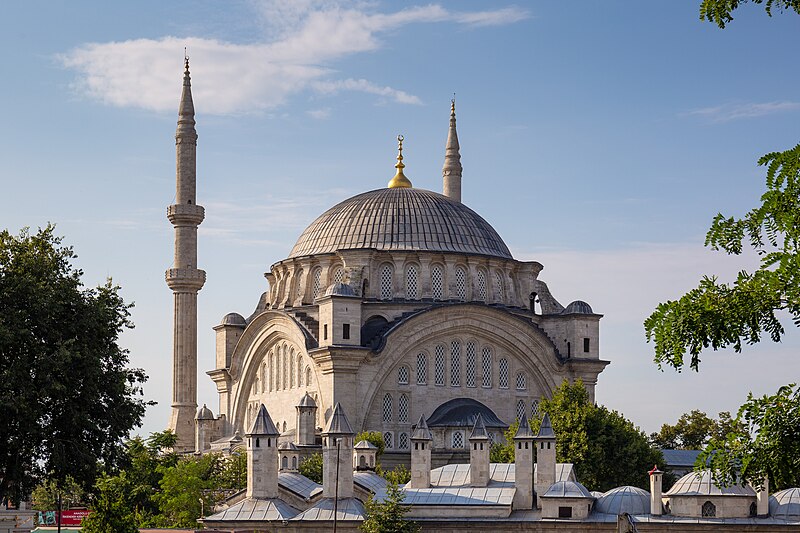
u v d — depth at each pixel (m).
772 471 27.84
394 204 144.62
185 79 153.75
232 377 149.62
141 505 117.19
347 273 136.25
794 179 27.45
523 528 93.38
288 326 137.88
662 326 28.06
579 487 94.38
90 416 66.12
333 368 128.62
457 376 136.00
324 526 93.69
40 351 63.06
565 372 142.38
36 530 101.88
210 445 146.12
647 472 121.88
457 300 139.38
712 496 90.19
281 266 145.88
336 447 96.81
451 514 95.88
